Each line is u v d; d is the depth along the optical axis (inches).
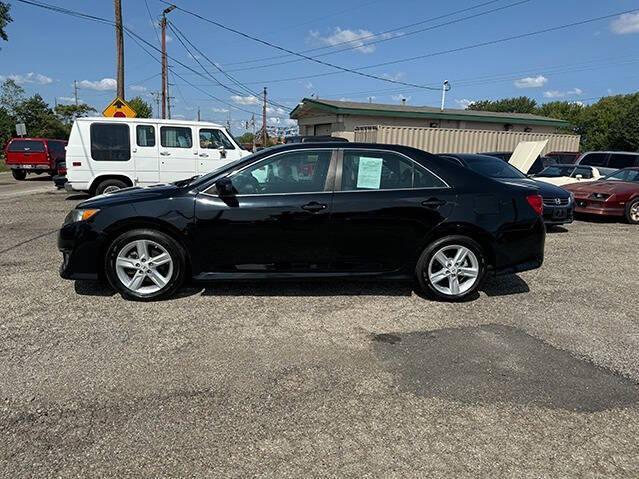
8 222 334.3
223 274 172.7
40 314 158.2
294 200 168.9
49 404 106.4
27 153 746.8
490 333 151.8
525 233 179.3
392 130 753.6
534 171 541.3
